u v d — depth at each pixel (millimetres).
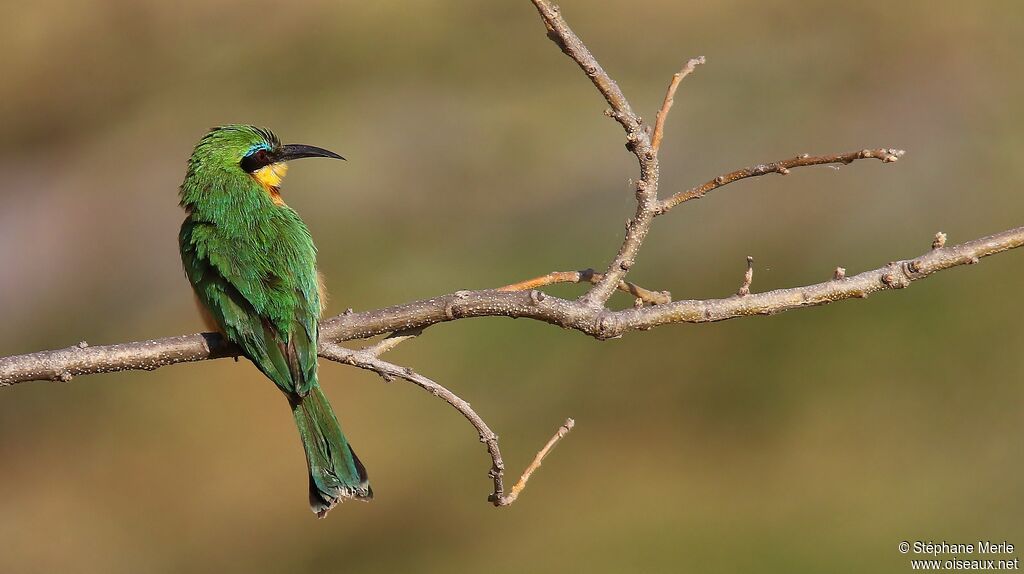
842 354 13656
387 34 15367
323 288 7625
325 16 15375
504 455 14141
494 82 15414
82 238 15344
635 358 14336
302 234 7430
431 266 14570
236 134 8219
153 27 15289
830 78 14773
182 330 14977
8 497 14820
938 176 13891
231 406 15234
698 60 5902
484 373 14391
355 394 14602
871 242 13609
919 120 14320
